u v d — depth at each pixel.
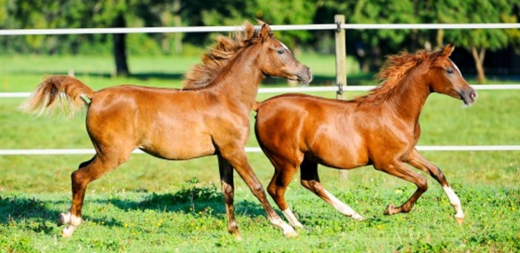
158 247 9.82
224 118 10.26
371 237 10.20
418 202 12.55
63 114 10.52
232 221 10.62
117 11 51.50
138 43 85.25
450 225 10.82
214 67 10.55
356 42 55.09
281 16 45.41
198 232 10.95
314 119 10.82
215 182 16.75
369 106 10.89
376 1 41.34
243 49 10.55
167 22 76.44
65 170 19.31
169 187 16.02
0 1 53.38
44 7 52.72
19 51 88.31
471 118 30.22
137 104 10.19
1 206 12.93
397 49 45.50
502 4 41.62
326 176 16.17
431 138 25.47
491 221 10.94
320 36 56.69
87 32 13.95
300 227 10.97
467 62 51.59
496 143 23.84
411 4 41.62
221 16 48.41
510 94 37.44
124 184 16.78
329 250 9.44
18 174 18.95
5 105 35.84
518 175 15.45
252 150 14.13
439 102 35.50
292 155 10.91
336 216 11.97
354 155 10.80
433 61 10.88
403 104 10.84
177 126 10.19
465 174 16.89
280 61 10.59
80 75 53.62
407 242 9.69
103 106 10.18
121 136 10.16
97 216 12.23
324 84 43.56
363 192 13.66
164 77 53.50
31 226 11.38
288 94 11.12
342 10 42.66
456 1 41.34
